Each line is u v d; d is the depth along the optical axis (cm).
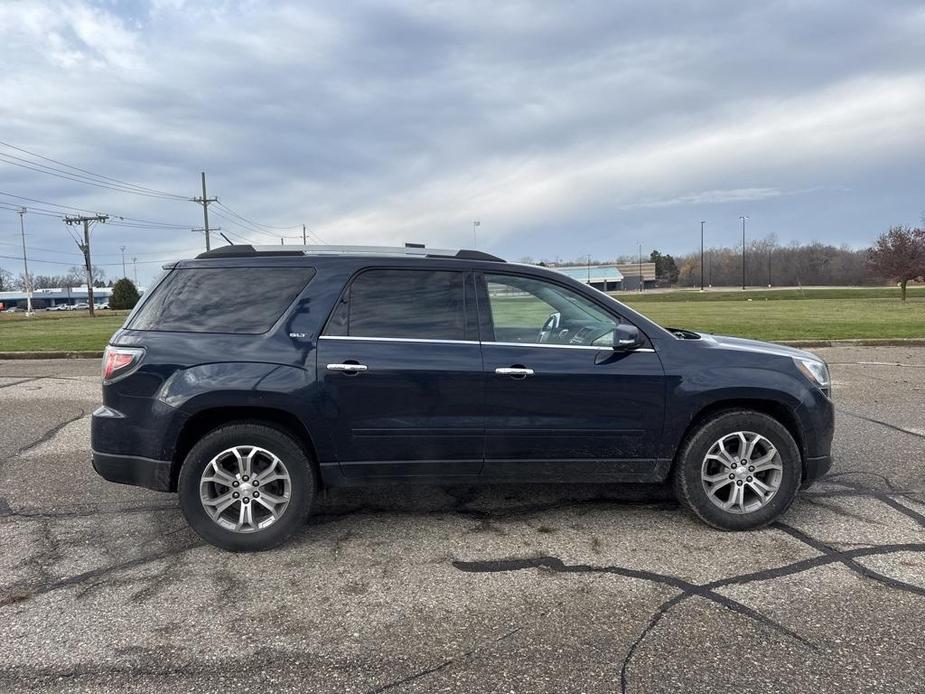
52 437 646
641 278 11288
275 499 368
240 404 359
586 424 379
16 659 265
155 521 417
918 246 3781
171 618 298
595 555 362
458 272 391
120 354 369
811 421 390
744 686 245
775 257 11869
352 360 364
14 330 2527
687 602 308
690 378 382
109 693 243
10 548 376
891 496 451
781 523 404
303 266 385
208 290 383
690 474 387
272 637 282
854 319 2181
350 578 337
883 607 301
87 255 5738
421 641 278
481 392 371
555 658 264
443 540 384
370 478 377
